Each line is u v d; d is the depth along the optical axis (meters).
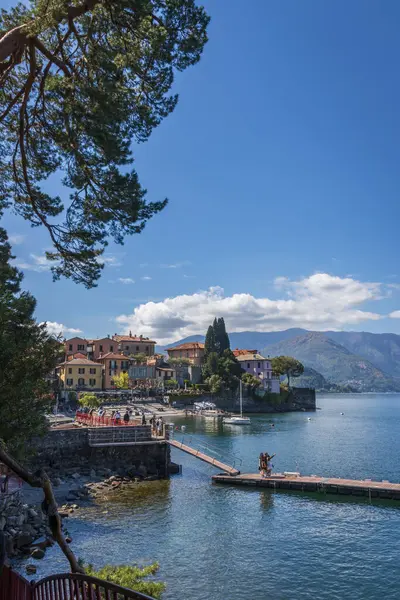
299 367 165.88
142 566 20.28
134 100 14.08
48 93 14.32
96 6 12.72
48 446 38.72
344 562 21.00
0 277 14.31
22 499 28.72
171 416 108.88
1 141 15.62
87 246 15.27
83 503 30.44
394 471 44.12
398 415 137.38
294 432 82.25
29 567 18.78
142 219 14.59
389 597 17.72
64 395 101.19
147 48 13.31
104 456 40.31
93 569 17.42
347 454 54.75
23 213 15.98
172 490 34.50
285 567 20.47
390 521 26.81
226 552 22.16
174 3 12.97
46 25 11.49
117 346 152.38
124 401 118.75
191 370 151.88
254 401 145.38
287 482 34.16
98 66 12.82
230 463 47.88
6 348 11.76
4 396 11.77
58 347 12.97
